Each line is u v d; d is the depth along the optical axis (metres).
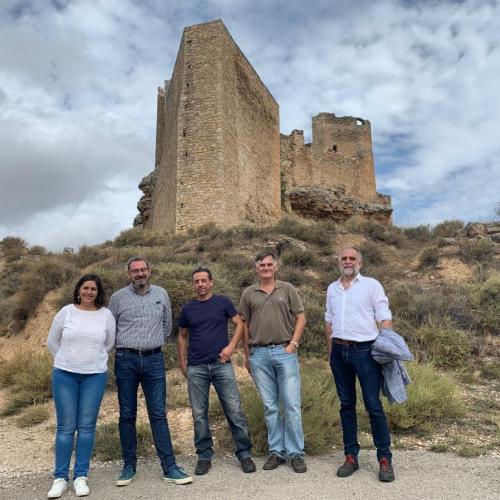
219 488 4.46
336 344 5.11
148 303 5.20
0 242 28.14
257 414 6.03
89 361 4.82
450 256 16.59
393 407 6.18
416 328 10.66
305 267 16.42
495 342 10.20
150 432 6.23
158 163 37.34
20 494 4.57
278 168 34.22
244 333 5.59
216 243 19.05
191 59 25.61
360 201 38.38
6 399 9.13
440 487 4.25
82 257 20.16
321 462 5.21
